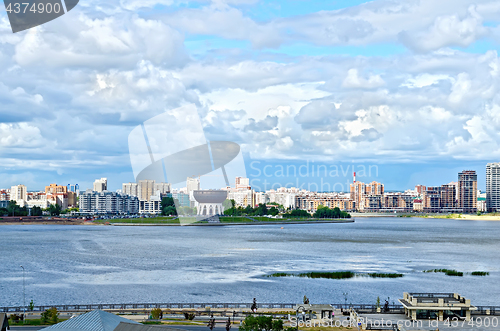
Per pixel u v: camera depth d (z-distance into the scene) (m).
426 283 194.25
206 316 129.12
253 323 108.12
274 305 147.62
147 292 172.25
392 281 197.75
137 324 83.62
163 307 143.88
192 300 160.38
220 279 197.88
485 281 199.75
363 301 162.50
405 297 125.94
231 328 115.75
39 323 119.62
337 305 146.88
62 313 132.88
